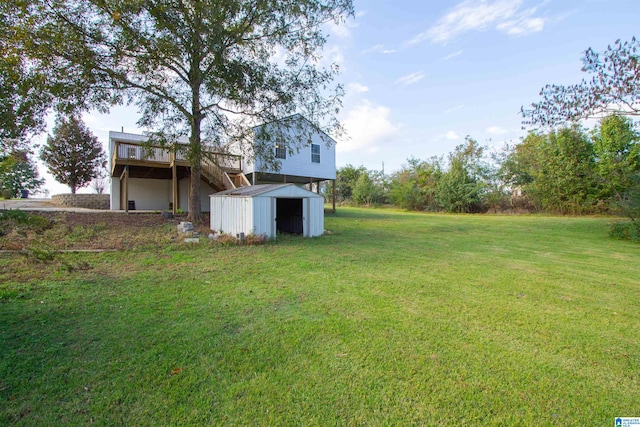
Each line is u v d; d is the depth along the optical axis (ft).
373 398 6.98
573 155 67.97
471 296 14.44
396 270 19.51
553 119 33.53
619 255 25.62
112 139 53.36
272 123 39.40
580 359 8.88
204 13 28.86
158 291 14.61
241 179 51.47
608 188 58.44
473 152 95.71
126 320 11.13
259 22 33.76
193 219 39.27
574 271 19.69
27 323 10.68
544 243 32.30
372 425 6.17
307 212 36.52
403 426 6.15
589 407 6.81
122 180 54.85
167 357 8.63
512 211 83.41
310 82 37.06
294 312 12.16
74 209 45.78
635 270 20.08
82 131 71.41
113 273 17.76
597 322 11.55
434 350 9.24
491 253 26.05
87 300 13.14
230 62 32.55
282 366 8.25
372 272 18.93
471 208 90.27
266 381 7.57
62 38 25.31
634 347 9.64
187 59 32.96
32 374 7.67
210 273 18.22
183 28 29.19
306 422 6.21
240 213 32.71
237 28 33.53
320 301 13.50
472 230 44.42
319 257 23.47
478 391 7.31
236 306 12.76
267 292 14.71
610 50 29.86
